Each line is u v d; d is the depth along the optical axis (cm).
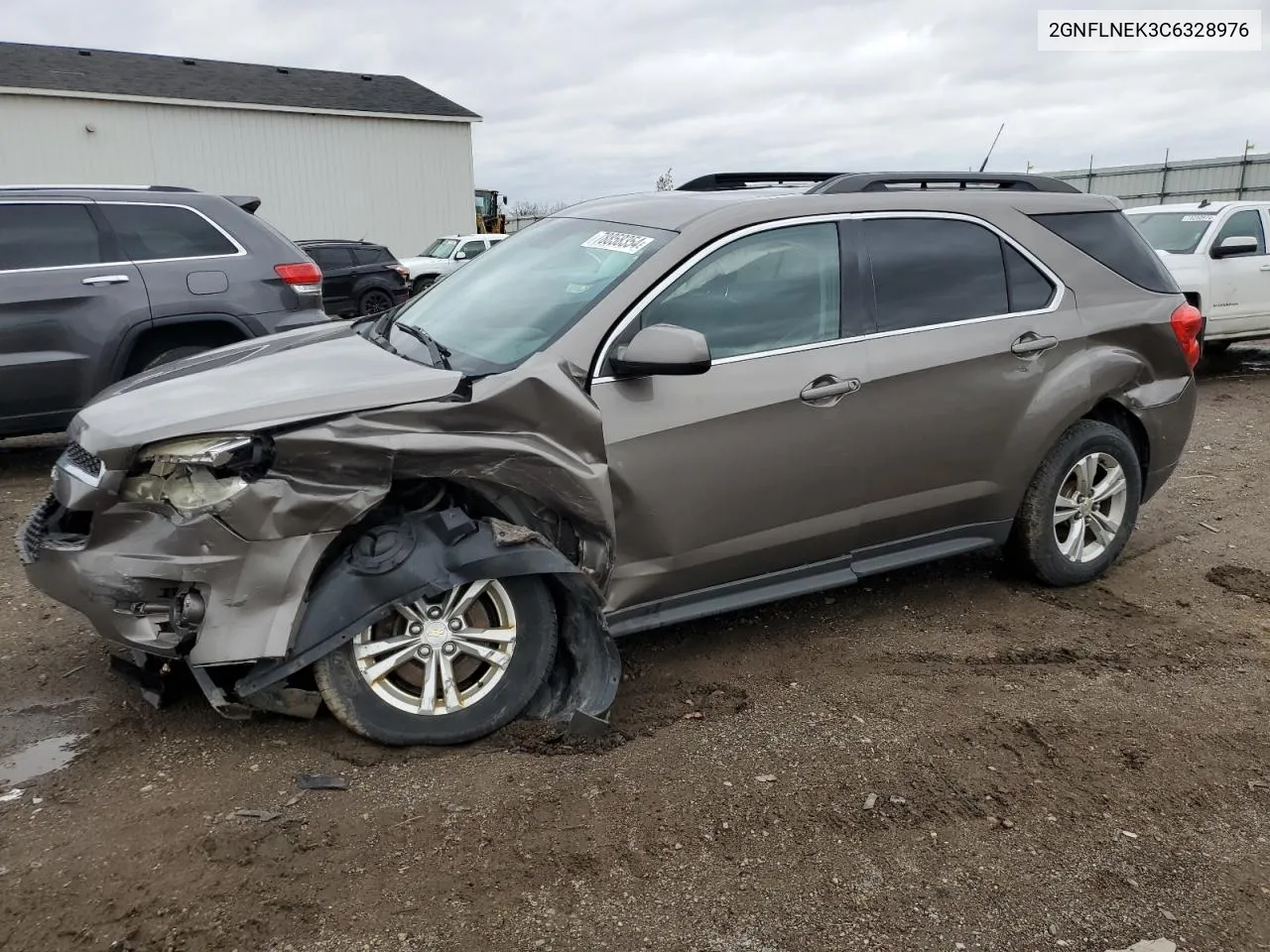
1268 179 2330
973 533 419
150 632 285
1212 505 608
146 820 269
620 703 342
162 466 278
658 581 342
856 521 380
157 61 2700
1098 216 452
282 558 279
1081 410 423
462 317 370
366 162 2755
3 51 2483
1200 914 244
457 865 252
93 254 628
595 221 391
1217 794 295
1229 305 1090
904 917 239
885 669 374
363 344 366
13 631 401
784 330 359
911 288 389
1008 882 253
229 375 321
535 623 313
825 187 386
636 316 331
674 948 226
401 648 301
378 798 279
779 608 434
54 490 312
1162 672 376
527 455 304
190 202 670
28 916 230
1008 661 383
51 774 293
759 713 337
